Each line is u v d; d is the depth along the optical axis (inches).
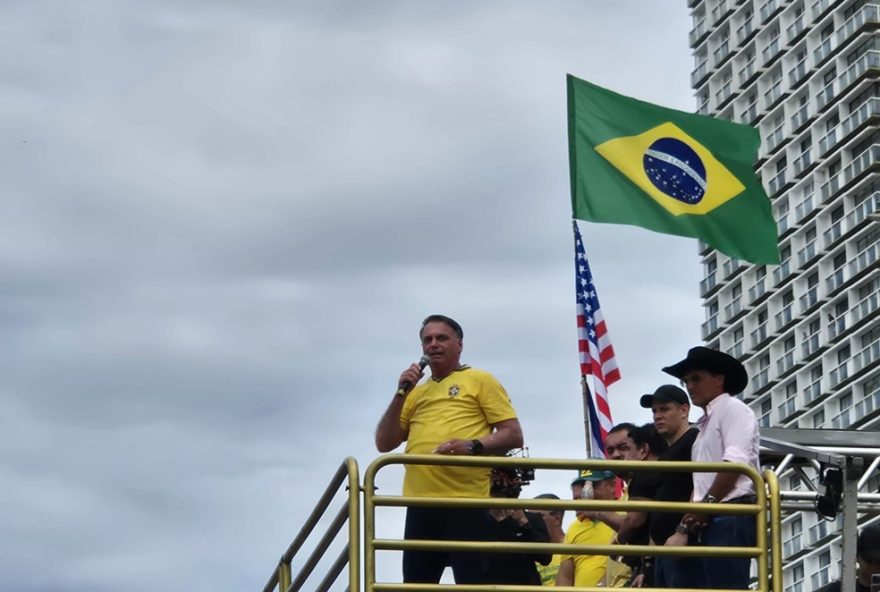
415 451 732.7
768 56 4997.5
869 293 4594.0
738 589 701.3
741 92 5108.3
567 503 673.6
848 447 928.9
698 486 718.5
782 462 906.7
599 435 1151.6
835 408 4658.0
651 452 759.1
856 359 4596.5
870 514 972.6
